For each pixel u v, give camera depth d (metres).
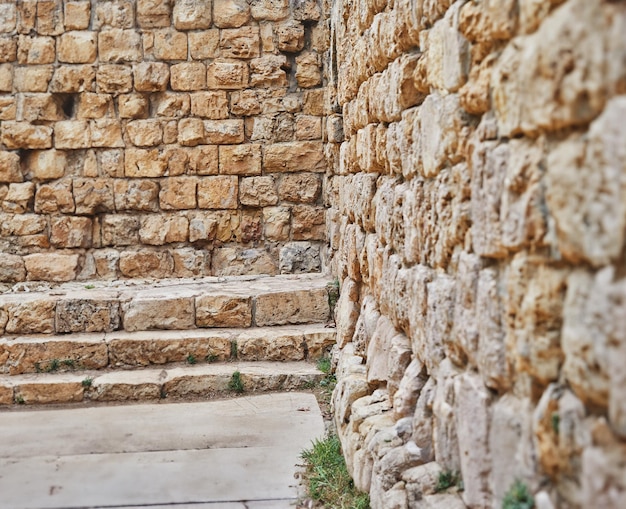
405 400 3.69
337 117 7.89
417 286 3.64
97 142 8.85
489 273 2.59
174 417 5.89
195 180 8.84
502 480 2.50
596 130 1.79
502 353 2.52
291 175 8.84
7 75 8.85
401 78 3.88
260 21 8.81
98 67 8.85
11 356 6.79
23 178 8.89
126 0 8.84
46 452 5.13
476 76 2.73
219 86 8.81
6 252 8.84
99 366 6.88
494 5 2.44
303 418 5.75
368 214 5.06
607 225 1.75
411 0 3.66
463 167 2.88
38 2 8.83
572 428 1.98
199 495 4.36
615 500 1.76
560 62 1.95
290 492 4.39
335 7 7.47
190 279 8.62
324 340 6.98
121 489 4.45
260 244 8.88
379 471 3.63
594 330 1.84
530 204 2.18
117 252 8.87
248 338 6.96
